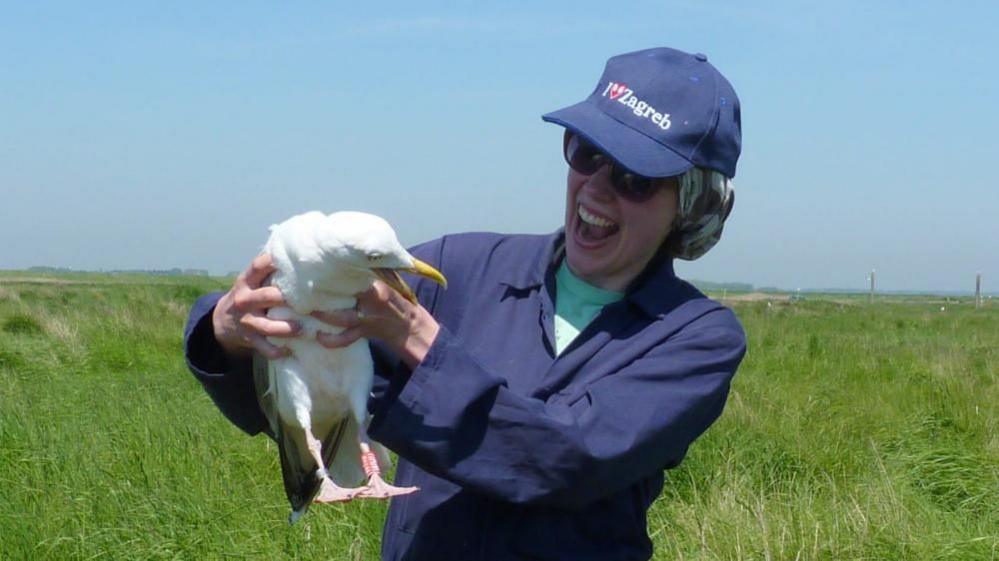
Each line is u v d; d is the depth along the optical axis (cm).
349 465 153
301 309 137
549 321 151
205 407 447
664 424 139
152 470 327
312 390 141
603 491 138
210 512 298
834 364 768
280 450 155
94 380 576
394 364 150
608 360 146
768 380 643
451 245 162
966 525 332
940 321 1566
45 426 385
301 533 288
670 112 145
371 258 131
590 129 145
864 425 488
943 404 532
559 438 132
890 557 289
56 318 783
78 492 310
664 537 306
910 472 398
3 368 594
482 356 151
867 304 2442
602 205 147
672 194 148
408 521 152
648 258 152
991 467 396
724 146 147
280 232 137
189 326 145
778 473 388
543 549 144
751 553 288
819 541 294
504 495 134
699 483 360
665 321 148
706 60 153
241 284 140
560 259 158
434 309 158
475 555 146
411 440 131
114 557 274
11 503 298
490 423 133
